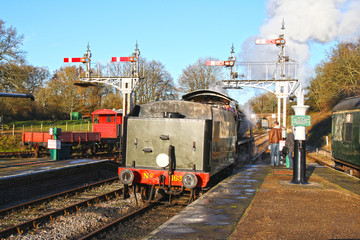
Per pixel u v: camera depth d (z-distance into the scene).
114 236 6.84
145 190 9.53
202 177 8.54
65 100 58.91
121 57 28.72
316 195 8.69
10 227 7.12
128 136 9.18
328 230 5.59
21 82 32.69
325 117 37.69
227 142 11.02
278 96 24.58
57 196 10.55
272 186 10.10
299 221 6.16
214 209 7.22
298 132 10.62
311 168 15.23
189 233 5.54
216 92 12.44
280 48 24.53
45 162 15.01
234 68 25.52
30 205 9.39
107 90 64.50
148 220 8.08
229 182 10.88
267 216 6.55
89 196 11.05
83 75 29.69
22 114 53.53
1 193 9.78
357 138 12.96
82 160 16.16
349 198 8.29
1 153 20.70
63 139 21.22
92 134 24.47
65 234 7.05
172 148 8.79
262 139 37.53
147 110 9.90
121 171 8.80
